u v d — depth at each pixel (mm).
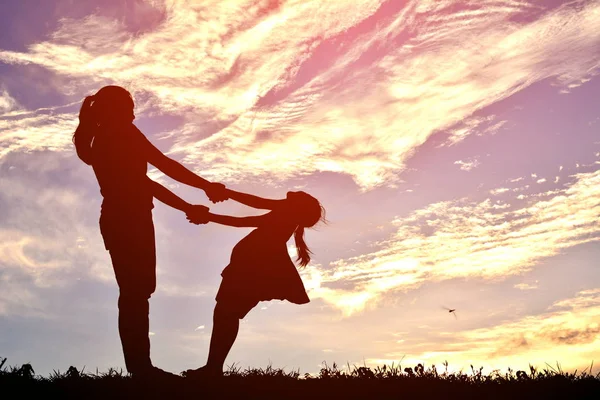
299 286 7000
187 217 6902
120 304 6504
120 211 6438
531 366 6977
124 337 6469
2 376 6543
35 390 6258
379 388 6484
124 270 6453
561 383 6656
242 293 6820
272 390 6336
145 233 6500
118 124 6527
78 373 6730
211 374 6648
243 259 6922
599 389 6480
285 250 7051
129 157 6473
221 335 6805
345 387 6512
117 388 6230
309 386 6523
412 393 6379
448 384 6641
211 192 6867
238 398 6094
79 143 6594
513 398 6246
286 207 7074
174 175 6719
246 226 6988
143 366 6457
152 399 6004
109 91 6578
